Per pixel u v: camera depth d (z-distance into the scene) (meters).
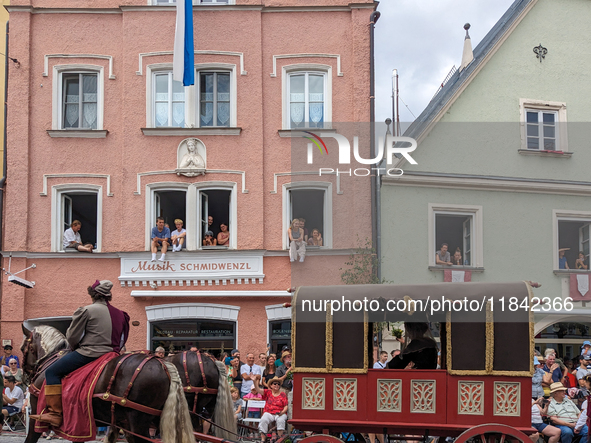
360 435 9.45
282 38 19.11
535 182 8.88
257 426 12.83
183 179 18.70
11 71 19.12
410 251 8.73
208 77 19.27
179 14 17.91
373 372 8.36
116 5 19.28
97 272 18.58
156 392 8.63
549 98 17.03
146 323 18.30
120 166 18.89
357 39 18.91
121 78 19.16
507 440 8.13
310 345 8.53
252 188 18.62
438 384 8.21
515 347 8.09
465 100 16.59
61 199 18.97
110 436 9.29
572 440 11.59
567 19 17.45
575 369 15.06
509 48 16.98
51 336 9.66
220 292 18.17
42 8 19.22
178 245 18.42
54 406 8.63
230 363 14.87
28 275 18.58
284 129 18.73
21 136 18.94
